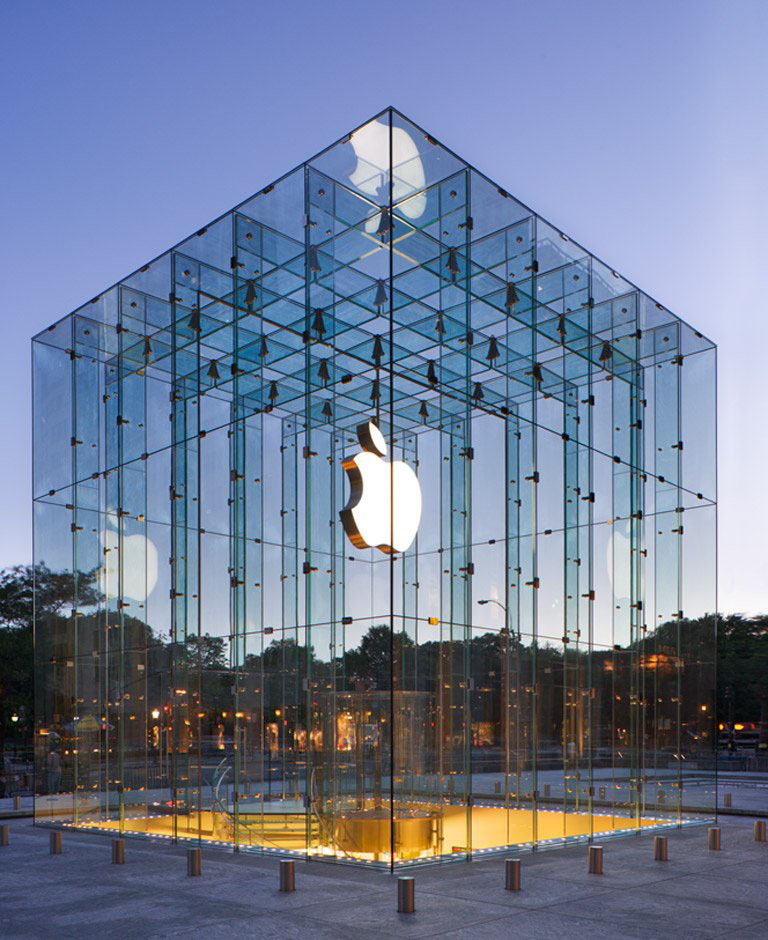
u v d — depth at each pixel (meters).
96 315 23.30
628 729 20.97
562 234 20.11
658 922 11.58
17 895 13.38
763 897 13.11
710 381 24.81
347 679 16.73
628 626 21.27
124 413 22.16
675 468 23.27
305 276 17.78
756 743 73.75
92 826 21.41
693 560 23.47
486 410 18.27
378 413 16.81
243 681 18.83
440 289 17.36
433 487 17.50
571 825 19.02
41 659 24.02
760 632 70.50
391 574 15.74
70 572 23.34
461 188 17.61
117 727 21.16
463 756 16.75
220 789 18.69
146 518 21.34
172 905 12.55
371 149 16.77
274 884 13.92
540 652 18.77
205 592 19.88
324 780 16.52
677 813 21.91
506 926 11.32
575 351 20.27
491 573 18.05
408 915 11.87
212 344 20.09
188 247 20.66
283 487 18.86
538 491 19.08
